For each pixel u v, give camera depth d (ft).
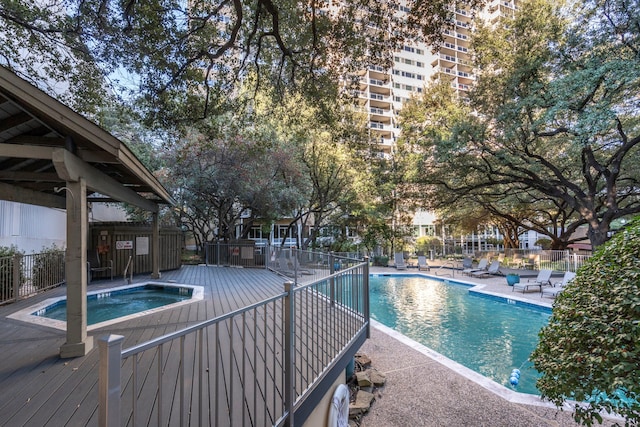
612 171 36.83
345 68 24.11
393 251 76.69
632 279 8.86
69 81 25.07
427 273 56.03
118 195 18.72
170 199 30.30
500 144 40.19
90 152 12.53
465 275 53.16
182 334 4.91
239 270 41.96
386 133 116.57
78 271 11.86
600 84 30.73
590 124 29.35
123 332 14.69
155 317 17.40
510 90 36.78
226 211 54.24
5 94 10.03
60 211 41.34
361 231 72.13
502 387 14.42
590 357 8.79
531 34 36.09
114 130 47.44
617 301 8.74
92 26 20.47
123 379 9.31
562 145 40.14
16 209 32.17
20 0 19.51
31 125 13.00
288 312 7.78
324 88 25.76
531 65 34.35
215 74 27.02
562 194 41.29
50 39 21.61
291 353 7.66
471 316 30.32
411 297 39.27
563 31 33.71
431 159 45.14
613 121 31.99
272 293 24.77
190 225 66.18
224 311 18.76
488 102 39.37
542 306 30.19
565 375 9.34
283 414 7.38
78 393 8.82
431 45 19.71
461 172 43.42
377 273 56.18
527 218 68.74
